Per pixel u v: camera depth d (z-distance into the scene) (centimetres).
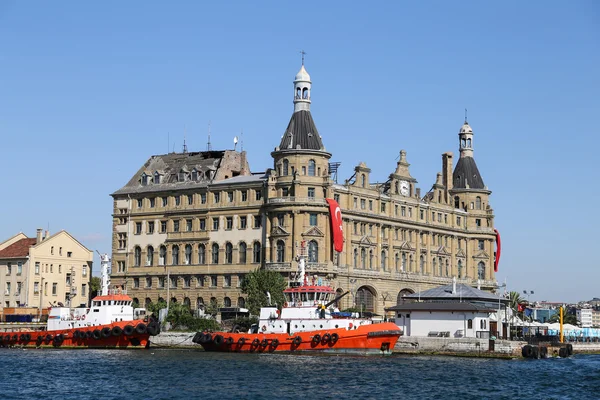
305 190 17200
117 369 10925
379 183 19788
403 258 19562
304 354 12888
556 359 14038
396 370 11131
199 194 18488
